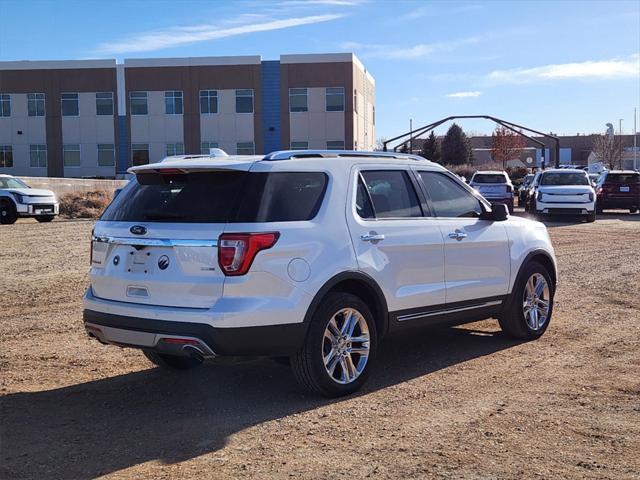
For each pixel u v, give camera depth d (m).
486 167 77.25
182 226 5.47
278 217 5.53
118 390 6.23
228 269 5.29
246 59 56.78
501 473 4.38
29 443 5.00
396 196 6.53
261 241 5.34
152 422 5.39
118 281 5.73
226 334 5.24
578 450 4.73
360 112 60.47
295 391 6.10
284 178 5.71
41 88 58.12
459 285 6.86
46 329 8.50
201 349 5.30
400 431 5.09
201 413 5.59
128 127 58.00
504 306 7.47
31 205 24.09
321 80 56.38
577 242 17.81
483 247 7.14
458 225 6.94
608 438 4.93
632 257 14.70
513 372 6.58
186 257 5.39
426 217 6.70
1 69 58.16
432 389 6.09
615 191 28.70
